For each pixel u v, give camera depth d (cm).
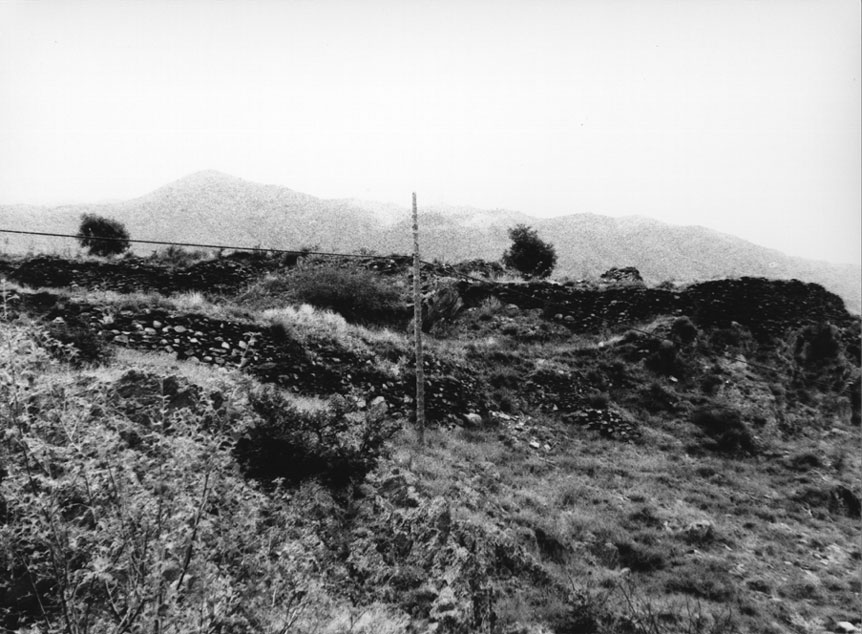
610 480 1609
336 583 784
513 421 1888
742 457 1988
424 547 935
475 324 2691
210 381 933
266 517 738
